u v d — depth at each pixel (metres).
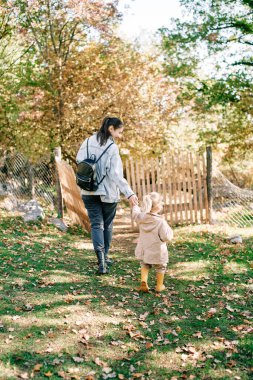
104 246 5.78
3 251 6.39
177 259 6.60
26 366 3.18
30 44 15.16
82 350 3.48
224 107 18.34
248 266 6.11
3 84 15.62
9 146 15.22
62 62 14.27
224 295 4.91
